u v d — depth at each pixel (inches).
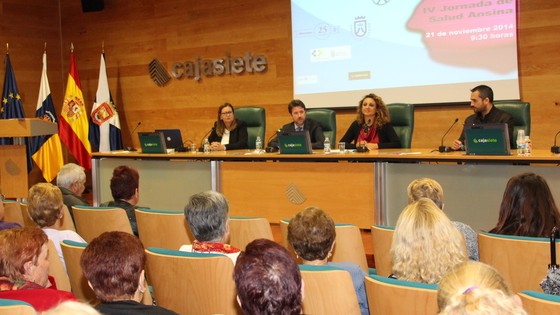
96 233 141.8
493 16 244.1
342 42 277.9
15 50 345.7
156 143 226.2
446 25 253.9
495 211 168.7
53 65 362.0
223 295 89.3
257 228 127.4
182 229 134.6
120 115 350.9
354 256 119.4
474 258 105.1
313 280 81.9
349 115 280.5
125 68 347.6
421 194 113.9
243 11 308.0
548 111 238.8
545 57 237.8
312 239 91.5
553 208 107.1
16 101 317.7
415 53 261.4
